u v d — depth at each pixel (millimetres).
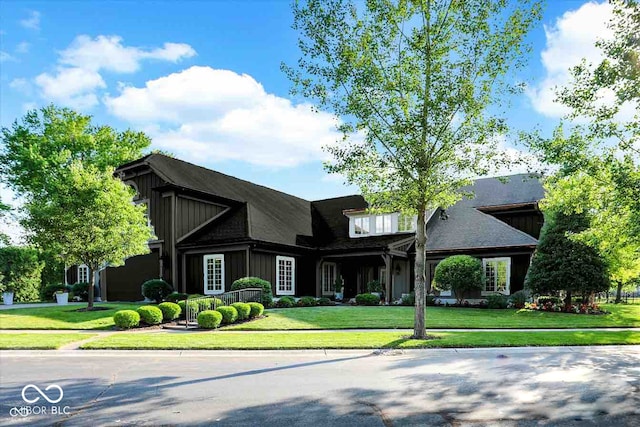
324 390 7570
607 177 12898
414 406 6617
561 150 13086
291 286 24969
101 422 5957
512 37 12188
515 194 27188
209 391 7555
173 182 24203
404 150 12812
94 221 19312
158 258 25109
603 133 12539
